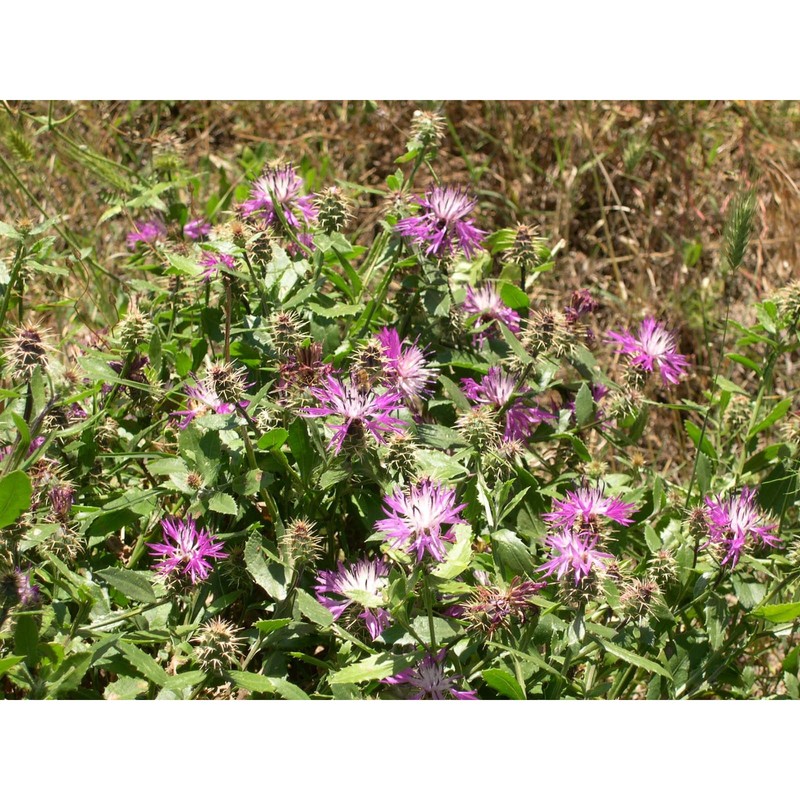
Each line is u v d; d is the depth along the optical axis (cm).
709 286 97
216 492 63
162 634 61
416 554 57
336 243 71
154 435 72
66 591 62
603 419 73
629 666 64
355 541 71
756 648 71
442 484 65
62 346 80
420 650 60
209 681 60
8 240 87
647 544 66
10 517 56
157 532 68
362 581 63
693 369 93
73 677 58
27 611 58
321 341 70
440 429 67
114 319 82
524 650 61
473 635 60
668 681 64
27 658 58
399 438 63
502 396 70
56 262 88
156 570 65
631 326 95
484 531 64
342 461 64
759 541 69
